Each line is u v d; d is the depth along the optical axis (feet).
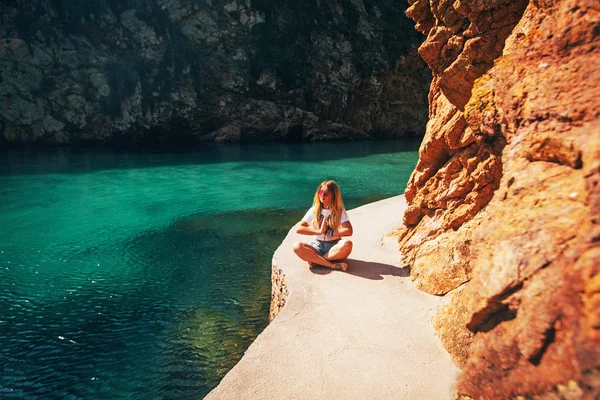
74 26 70.03
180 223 27.89
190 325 15.48
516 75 7.82
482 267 6.61
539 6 7.99
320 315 11.62
